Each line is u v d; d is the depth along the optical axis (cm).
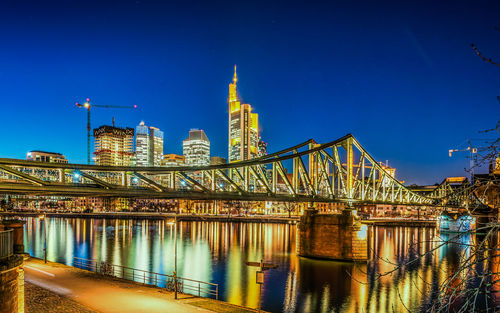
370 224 16962
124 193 4922
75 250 8844
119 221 19550
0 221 5097
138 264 7062
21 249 5206
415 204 11806
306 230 8050
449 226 10081
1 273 1529
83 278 3953
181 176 5650
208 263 7219
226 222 19100
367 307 4453
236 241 10819
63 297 3123
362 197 8581
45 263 4897
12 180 4256
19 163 4016
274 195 6888
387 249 9244
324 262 7350
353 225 7462
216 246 9700
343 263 7238
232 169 6556
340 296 4928
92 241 10612
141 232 13400
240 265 7019
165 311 2816
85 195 4941
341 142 8425
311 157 8538
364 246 7531
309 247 7931
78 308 2812
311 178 8462
